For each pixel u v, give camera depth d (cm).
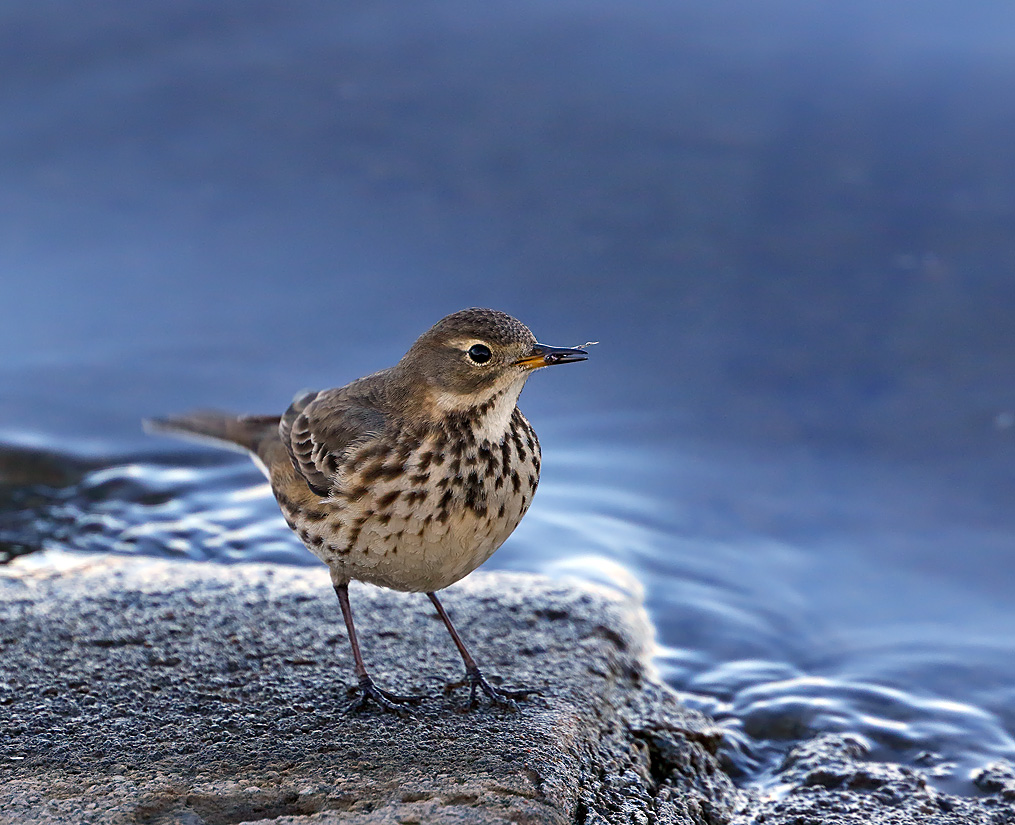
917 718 973
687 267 1548
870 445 1368
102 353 1462
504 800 666
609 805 750
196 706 812
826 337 1465
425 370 831
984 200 1597
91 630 945
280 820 632
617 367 1462
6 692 827
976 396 1399
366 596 1034
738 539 1250
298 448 911
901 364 1443
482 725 791
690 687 1011
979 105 1720
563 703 842
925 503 1296
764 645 1083
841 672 1047
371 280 1527
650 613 1121
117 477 1320
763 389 1434
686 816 782
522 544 1220
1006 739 945
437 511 810
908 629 1117
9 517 1235
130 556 1166
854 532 1259
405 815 639
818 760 889
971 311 1479
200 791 678
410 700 832
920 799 836
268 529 1233
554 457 1366
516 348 820
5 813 648
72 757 731
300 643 934
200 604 1007
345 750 743
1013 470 1319
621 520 1270
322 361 1444
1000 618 1139
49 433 1370
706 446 1375
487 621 995
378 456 819
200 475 1345
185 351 1450
